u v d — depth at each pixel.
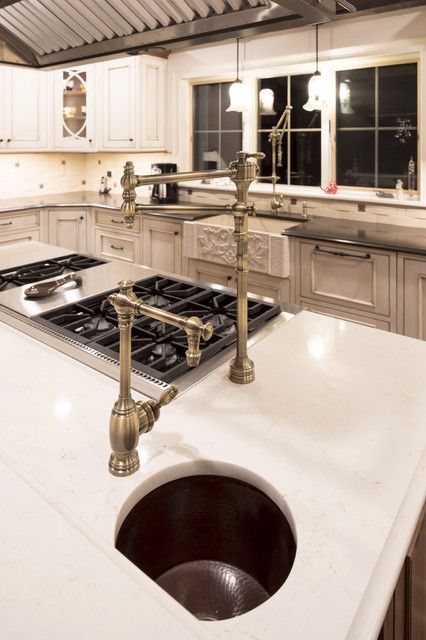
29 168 5.00
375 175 3.74
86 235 4.75
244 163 1.11
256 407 1.12
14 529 0.75
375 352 1.43
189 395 1.17
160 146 4.71
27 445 0.96
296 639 0.59
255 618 0.62
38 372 1.27
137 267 2.25
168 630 0.60
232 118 4.39
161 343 1.43
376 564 0.70
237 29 1.63
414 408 1.12
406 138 3.56
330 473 0.89
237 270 1.19
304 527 0.76
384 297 3.00
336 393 1.19
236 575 0.93
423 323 2.89
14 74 4.39
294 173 4.12
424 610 0.94
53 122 4.70
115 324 1.60
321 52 3.73
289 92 4.01
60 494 0.83
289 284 3.39
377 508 0.80
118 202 4.72
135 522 0.86
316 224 3.61
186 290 1.89
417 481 0.87
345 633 0.60
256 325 1.61
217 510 0.94
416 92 3.45
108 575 0.67
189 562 0.95
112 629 0.59
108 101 4.59
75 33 1.96
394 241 2.98
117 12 1.73
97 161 5.36
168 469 0.90
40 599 0.63
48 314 1.63
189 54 4.44
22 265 2.24
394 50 3.42
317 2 1.38
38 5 1.84
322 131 3.84
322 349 1.45
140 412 0.87
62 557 0.70
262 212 4.10
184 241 3.87
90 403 1.13
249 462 0.92
